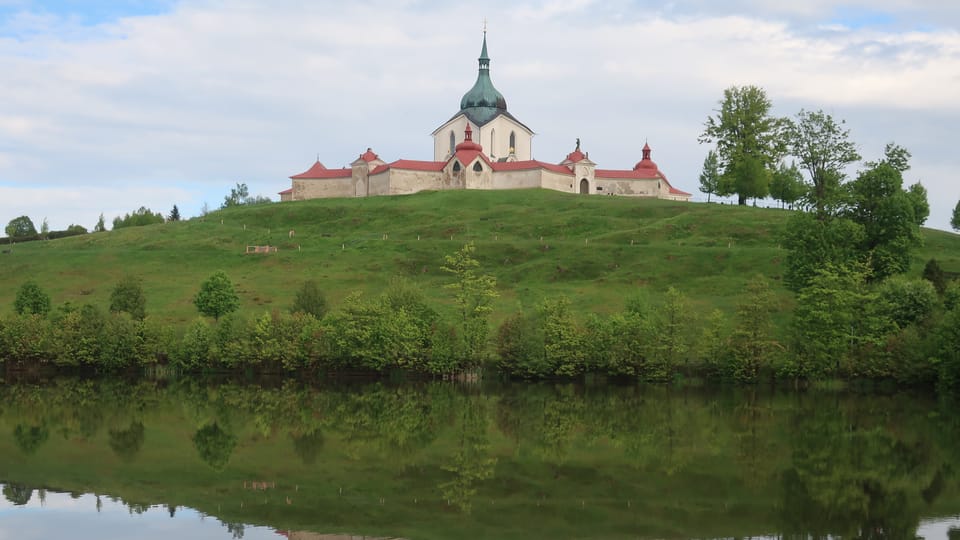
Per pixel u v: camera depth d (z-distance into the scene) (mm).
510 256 152250
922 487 57094
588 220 176875
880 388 94938
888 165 118750
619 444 70000
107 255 163000
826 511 52062
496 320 116562
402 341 101875
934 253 142875
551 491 56281
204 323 107562
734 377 96062
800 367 95188
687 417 81750
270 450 68062
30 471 61469
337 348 103000
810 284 99438
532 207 191000
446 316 110375
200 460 64812
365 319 102812
